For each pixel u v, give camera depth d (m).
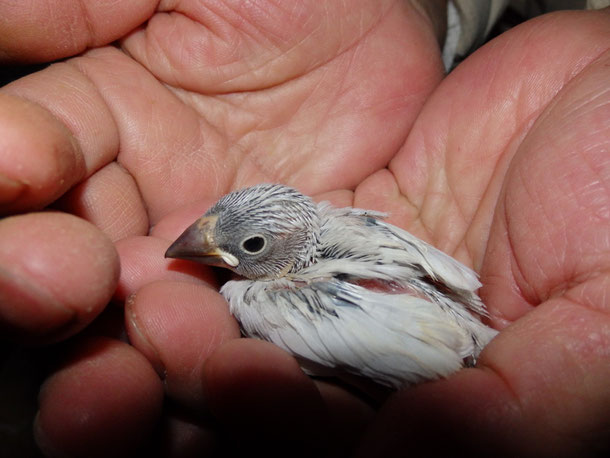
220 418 0.07
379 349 0.08
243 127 0.12
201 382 0.08
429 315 0.08
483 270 0.09
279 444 0.07
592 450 0.06
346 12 0.12
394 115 0.13
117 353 0.08
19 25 0.10
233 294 0.09
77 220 0.07
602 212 0.07
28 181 0.07
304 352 0.08
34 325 0.06
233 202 0.09
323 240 0.10
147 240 0.10
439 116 0.12
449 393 0.07
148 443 0.08
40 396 0.07
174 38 0.11
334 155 0.13
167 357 0.08
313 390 0.07
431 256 0.09
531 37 0.11
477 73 0.11
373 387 0.09
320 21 0.11
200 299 0.08
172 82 0.12
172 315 0.08
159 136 0.11
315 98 0.12
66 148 0.07
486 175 0.11
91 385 0.07
